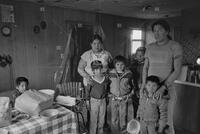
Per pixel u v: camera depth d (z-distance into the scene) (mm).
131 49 5699
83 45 4262
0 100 1281
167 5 3660
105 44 4801
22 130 1180
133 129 2004
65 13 3930
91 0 3172
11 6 3135
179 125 2490
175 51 1703
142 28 5938
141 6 3787
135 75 2303
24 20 3324
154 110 1789
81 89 2420
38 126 1245
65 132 1430
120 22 5223
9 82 3246
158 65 1800
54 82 3861
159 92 1744
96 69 1978
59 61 3926
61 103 1756
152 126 1818
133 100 2258
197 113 2275
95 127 2098
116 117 2178
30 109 1369
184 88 2387
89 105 2121
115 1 3242
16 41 3268
